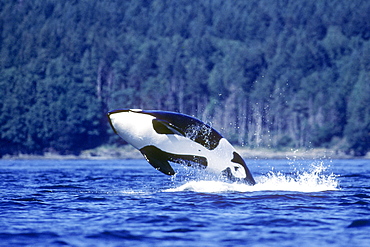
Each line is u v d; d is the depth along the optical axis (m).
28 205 65.62
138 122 66.88
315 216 56.59
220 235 48.41
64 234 48.72
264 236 48.00
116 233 49.06
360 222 53.53
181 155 69.00
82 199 71.12
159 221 54.12
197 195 70.88
